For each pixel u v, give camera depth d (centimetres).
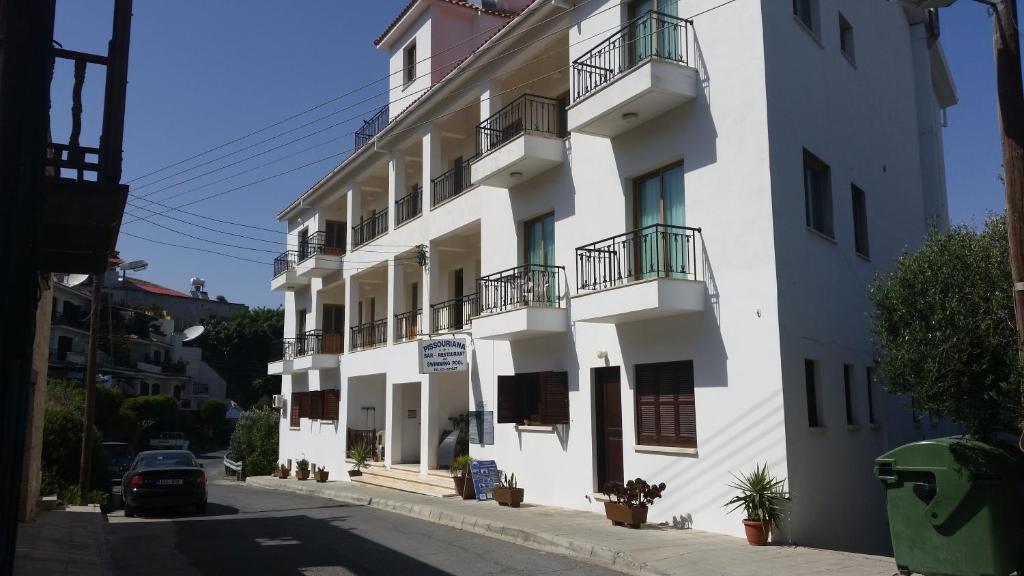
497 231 1769
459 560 1012
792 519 1039
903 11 1756
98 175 588
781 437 1056
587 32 1523
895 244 1539
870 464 1265
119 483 2908
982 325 824
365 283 2820
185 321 6225
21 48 488
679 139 1274
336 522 1464
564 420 1474
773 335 1082
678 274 1255
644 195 1367
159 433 4544
